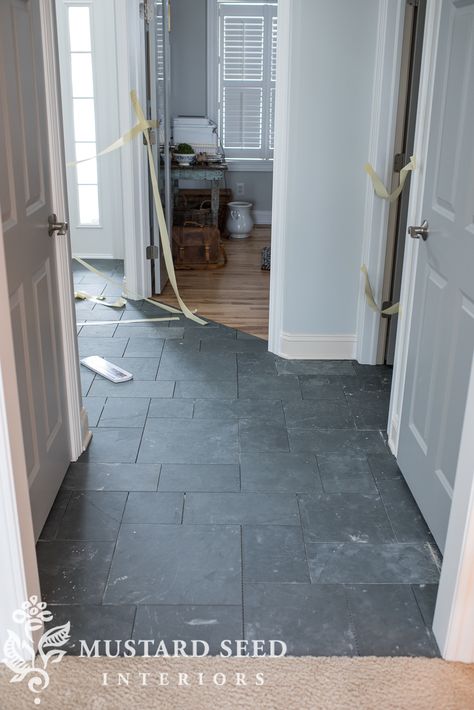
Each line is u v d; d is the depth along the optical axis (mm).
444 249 2316
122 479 2762
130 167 4613
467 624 1909
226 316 4590
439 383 2365
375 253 3680
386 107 3449
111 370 3701
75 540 2408
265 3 6379
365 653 1973
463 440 1845
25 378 2225
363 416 3297
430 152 2461
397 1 3291
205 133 6078
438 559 2355
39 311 2379
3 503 1778
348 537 2453
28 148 2225
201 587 2207
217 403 3393
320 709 1793
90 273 5406
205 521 2520
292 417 3271
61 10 5246
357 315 3863
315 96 3500
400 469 2834
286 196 3668
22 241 2174
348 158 3598
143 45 4441
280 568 2297
